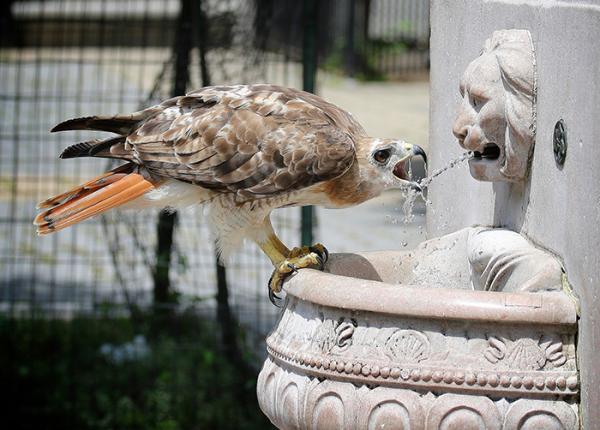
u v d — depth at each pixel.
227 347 11.89
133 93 22.16
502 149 6.11
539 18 5.90
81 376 11.84
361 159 7.34
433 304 5.11
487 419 5.06
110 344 12.29
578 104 5.32
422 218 15.38
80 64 14.01
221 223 7.47
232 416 11.25
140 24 19.69
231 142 7.04
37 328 12.56
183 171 7.11
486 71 6.02
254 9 11.96
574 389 5.12
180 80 11.91
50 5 21.38
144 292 13.80
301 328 5.59
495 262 5.86
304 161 7.02
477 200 7.23
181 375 11.68
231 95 7.21
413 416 5.11
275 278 7.04
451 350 5.11
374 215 18.27
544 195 5.85
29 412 11.41
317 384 5.40
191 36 11.85
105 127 7.34
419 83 30.66
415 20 34.09
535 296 5.17
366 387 5.23
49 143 20.08
